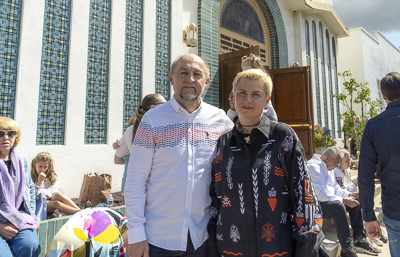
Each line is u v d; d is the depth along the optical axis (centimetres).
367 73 1583
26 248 230
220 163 159
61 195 339
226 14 739
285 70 743
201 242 162
